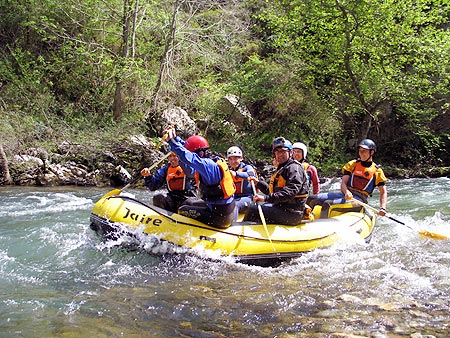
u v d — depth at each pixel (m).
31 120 12.16
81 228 5.83
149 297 3.57
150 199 9.21
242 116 15.19
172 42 14.10
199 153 4.69
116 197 5.05
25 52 14.48
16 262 4.47
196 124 14.77
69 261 4.51
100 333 2.89
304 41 14.83
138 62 13.02
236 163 5.71
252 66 15.98
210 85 15.00
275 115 15.44
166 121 13.66
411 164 15.50
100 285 3.85
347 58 13.68
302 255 4.73
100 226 4.87
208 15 16.47
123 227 4.67
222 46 16.52
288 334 2.91
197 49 14.86
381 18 13.04
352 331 2.96
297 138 15.05
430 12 13.95
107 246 4.73
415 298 3.56
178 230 4.54
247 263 4.51
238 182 5.67
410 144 15.67
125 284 3.88
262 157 14.32
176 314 3.23
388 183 12.20
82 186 10.88
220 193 4.55
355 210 5.81
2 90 13.15
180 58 15.49
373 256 4.86
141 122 13.52
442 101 15.86
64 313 3.22
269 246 4.63
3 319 3.10
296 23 14.55
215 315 3.22
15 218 6.51
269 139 15.05
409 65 14.85
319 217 5.80
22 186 10.39
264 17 15.74
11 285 3.82
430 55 13.33
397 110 15.52
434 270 4.33
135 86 14.22
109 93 14.37
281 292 3.71
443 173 14.14
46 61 14.61
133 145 12.26
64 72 14.16
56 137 12.06
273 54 15.88
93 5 13.80
